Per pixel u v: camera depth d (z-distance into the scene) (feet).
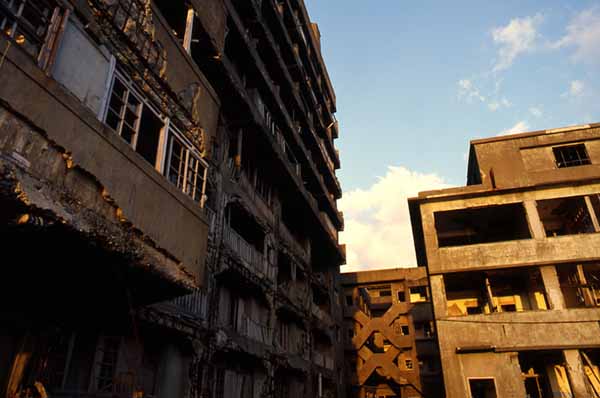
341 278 124.36
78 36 21.76
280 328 72.90
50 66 19.56
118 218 22.71
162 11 42.42
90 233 20.16
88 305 27.53
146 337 34.78
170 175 30.25
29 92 18.13
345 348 113.29
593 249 65.98
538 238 68.54
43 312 25.20
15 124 17.35
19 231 18.40
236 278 53.06
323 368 90.02
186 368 38.91
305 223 91.20
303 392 76.07
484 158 75.97
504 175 73.41
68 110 20.16
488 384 66.08
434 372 106.22
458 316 66.54
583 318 62.39
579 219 75.05
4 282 22.76
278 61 76.18
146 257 24.30
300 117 91.61
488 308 69.46
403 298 125.80
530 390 69.87
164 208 27.09
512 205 72.95
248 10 67.41
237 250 53.57
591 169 70.59
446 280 73.56
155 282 26.08
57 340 25.91
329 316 102.83
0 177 16.25
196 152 33.19
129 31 26.07
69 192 19.61
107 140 22.52
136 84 26.45
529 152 74.90
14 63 17.58
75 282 24.41
